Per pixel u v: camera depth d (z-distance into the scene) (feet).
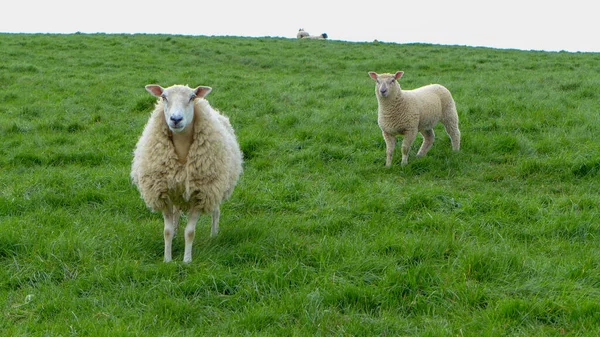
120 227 20.97
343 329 17.28
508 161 25.85
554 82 40.47
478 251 19.11
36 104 34.78
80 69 48.49
